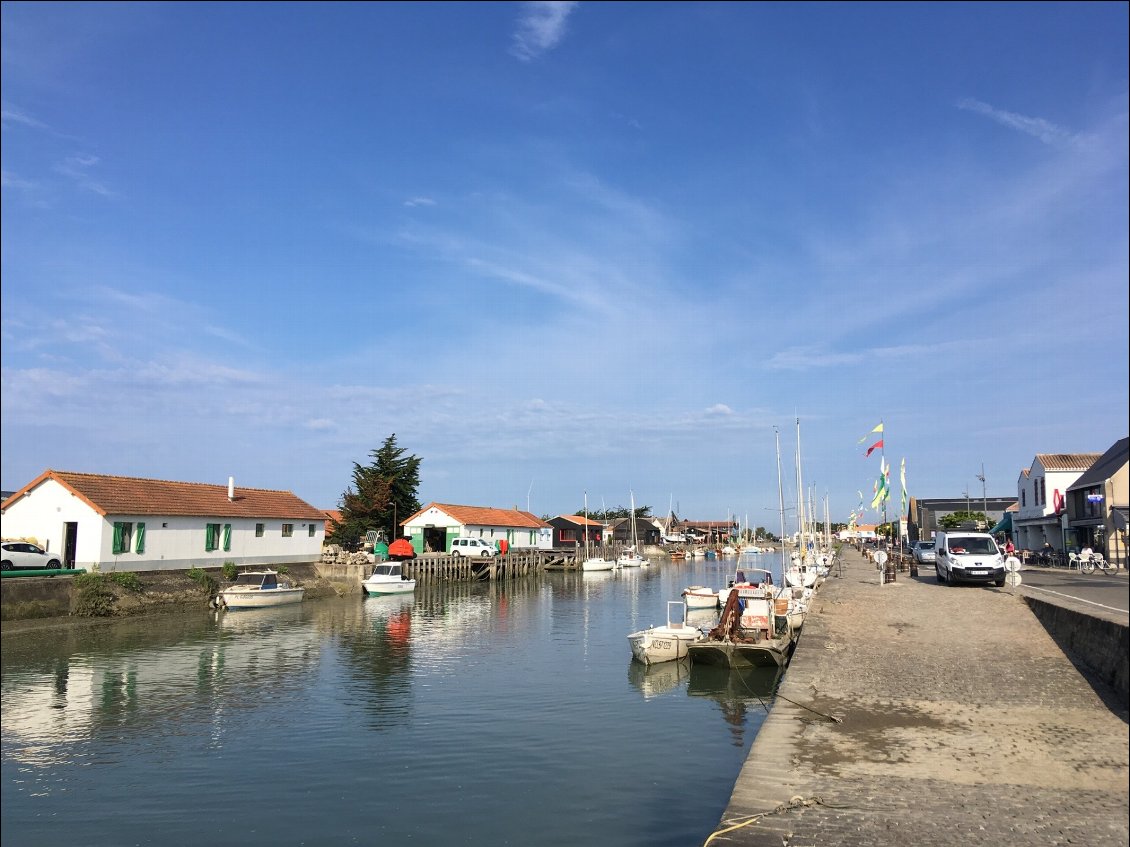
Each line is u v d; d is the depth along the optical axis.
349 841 11.44
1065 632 17.78
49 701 20.09
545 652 27.69
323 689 21.34
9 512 37.81
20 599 31.48
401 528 73.00
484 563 67.00
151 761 15.20
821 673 15.28
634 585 64.00
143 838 11.65
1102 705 12.96
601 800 12.87
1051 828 7.88
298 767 14.73
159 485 44.50
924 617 21.48
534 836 11.45
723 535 162.12
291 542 51.28
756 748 10.67
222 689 21.38
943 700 13.30
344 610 41.91
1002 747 10.72
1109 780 9.37
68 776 14.38
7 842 11.52
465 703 19.62
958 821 8.08
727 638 24.33
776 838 7.64
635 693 20.77
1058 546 48.66
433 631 33.50
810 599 27.91
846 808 8.46
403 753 15.50
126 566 38.47
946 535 31.47
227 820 12.27
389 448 73.62
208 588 40.69
